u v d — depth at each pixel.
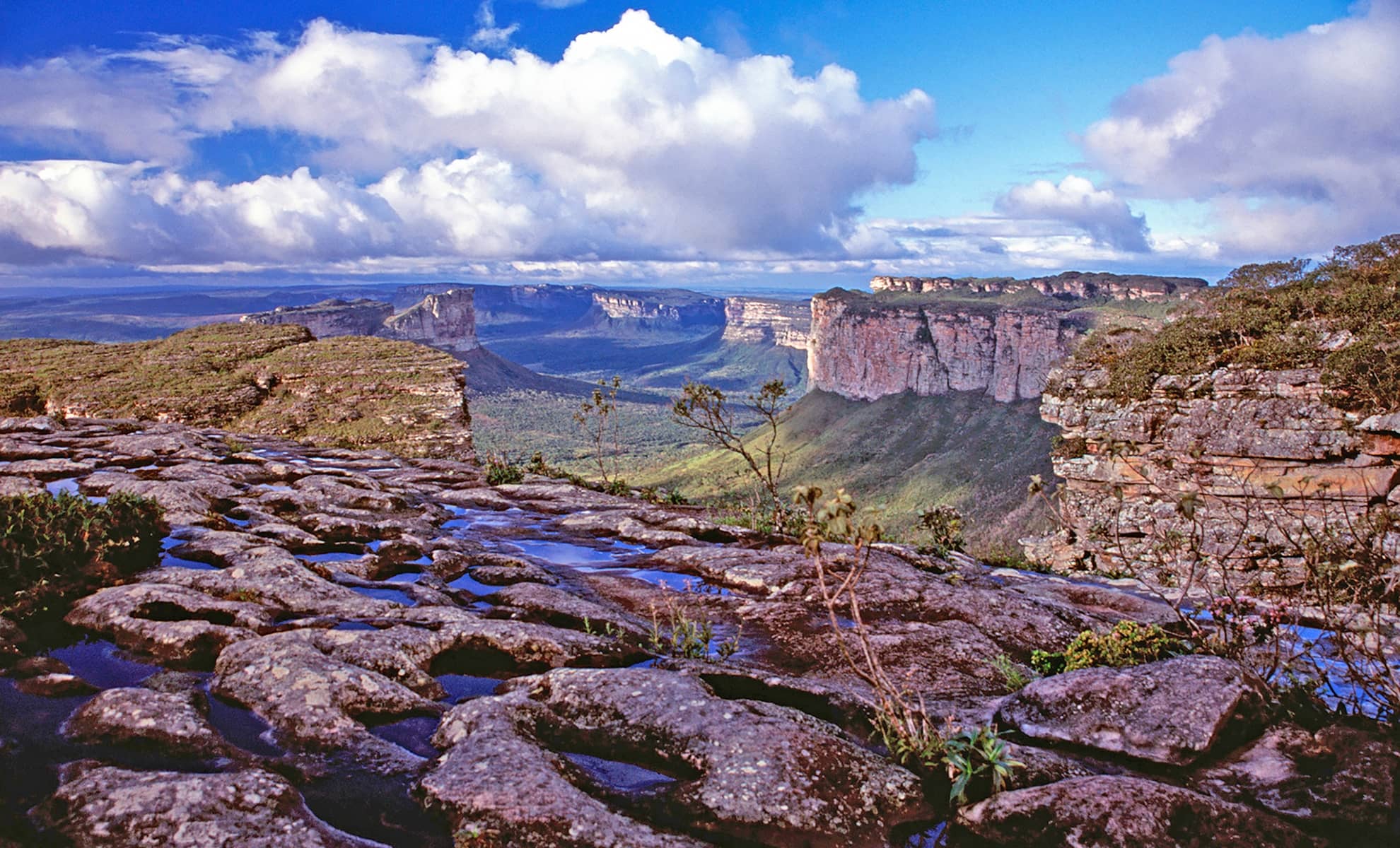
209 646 5.82
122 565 7.40
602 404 18.94
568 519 12.79
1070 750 4.70
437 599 7.61
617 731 4.70
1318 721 4.91
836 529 4.35
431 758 4.43
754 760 4.22
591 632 6.89
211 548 8.12
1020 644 7.27
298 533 9.50
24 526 6.81
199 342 55.09
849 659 4.99
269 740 4.53
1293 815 3.95
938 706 5.43
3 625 5.68
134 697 4.61
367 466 17.97
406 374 47.97
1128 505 15.54
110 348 52.69
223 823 3.48
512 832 3.59
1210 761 4.47
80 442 15.89
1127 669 5.15
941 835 3.97
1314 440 13.82
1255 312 16.58
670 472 151.75
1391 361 13.23
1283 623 6.87
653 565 9.98
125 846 3.32
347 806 3.92
